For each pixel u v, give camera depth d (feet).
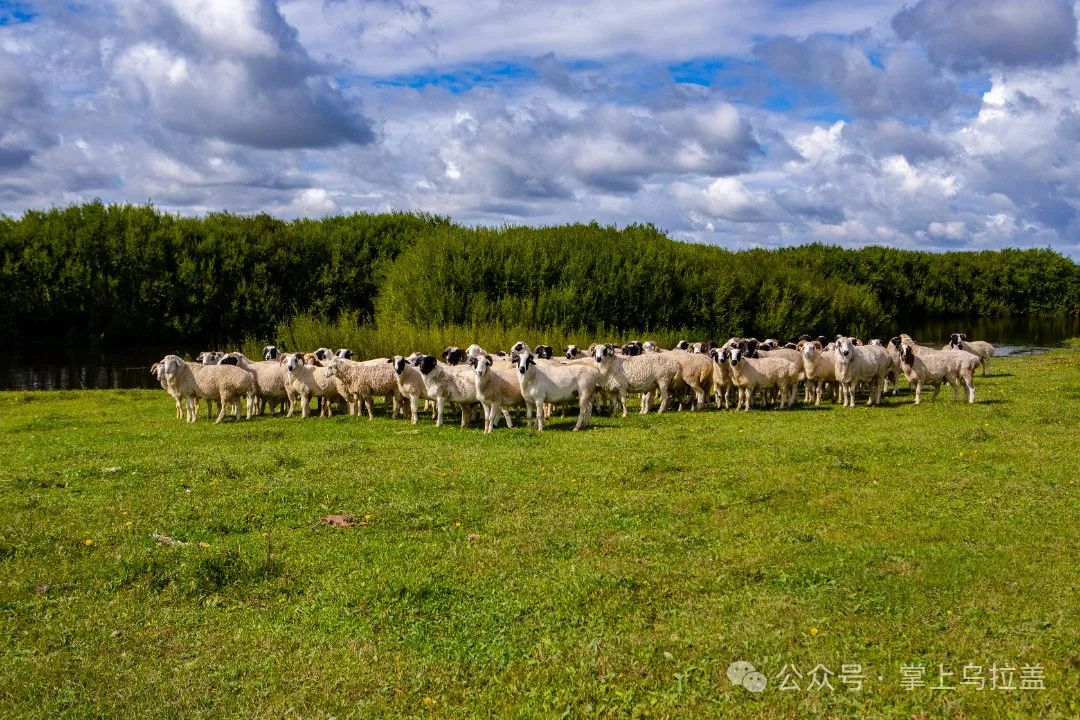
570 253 148.56
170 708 21.44
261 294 183.32
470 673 23.11
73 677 23.11
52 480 44.62
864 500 38.73
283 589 29.25
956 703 20.33
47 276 167.94
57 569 31.01
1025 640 23.38
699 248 186.80
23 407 85.15
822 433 57.16
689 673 22.43
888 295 266.16
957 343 102.47
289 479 44.39
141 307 172.35
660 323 150.20
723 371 72.79
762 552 31.65
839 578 28.78
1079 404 69.26
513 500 39.81
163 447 56.70
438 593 28.43
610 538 33.81
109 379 130.41
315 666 23.61
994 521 34.78
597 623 25.85
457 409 76.69
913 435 55.01
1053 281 304.50
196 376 70.59
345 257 201.36
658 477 44.16
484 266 140.05
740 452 50.62
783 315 168.14
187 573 29.81
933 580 28.22
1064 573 28.43
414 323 132.57
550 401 63.93
